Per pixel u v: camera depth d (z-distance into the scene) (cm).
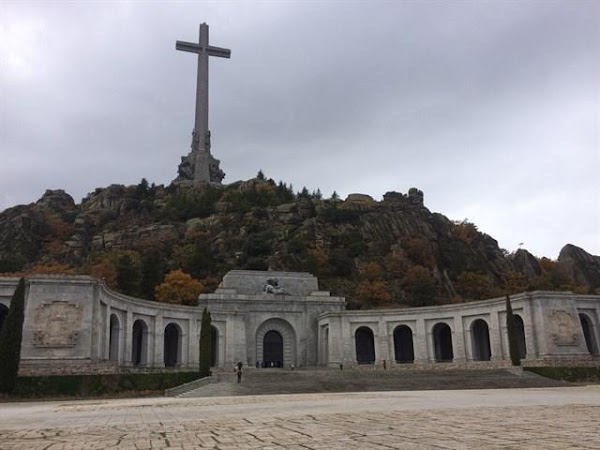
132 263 10188
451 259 13475
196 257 11531
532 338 5972
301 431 1191
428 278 11381
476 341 7325
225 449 945
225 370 6341
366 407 2000
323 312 7962
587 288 13362
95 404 3027
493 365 5822
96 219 14638
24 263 12338
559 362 5525
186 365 6750
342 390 4338
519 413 1530
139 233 13600
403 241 13275
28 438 1241
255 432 1206
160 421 1641
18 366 4088
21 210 14150
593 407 1755
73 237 13600
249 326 7750
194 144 16525
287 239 12744
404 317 7344
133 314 6188
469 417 1426
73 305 4903
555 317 5959
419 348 7169
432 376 5094
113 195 15850
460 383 4609
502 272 13850
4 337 4038
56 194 16438
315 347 7894
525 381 4716
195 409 2250
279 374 5228
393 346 7331
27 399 3916
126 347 5988
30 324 4759
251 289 8206
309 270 11462
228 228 13338
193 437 1160
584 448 830
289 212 14000
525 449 834
